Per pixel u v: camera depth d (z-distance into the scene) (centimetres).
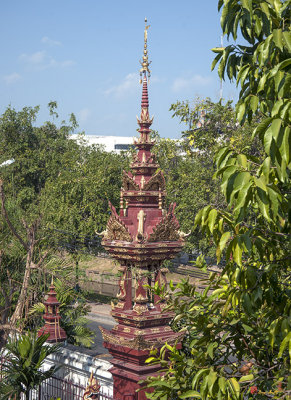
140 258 892
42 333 1216
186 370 588
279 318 487
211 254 2311
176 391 598
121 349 894
